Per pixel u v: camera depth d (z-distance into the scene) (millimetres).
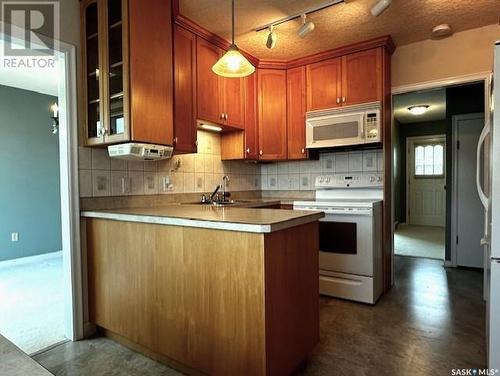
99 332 2230
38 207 4484
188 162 3041
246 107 3252
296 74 3393
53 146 4660
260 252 1414
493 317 1420
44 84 4160
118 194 2406
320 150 3479
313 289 1844
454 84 2895
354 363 1827
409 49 3078
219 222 1505
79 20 2178
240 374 1499
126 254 1960
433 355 1897
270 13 2428
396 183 7152
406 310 2584
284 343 1563
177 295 1717
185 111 2527
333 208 2859
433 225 7172
